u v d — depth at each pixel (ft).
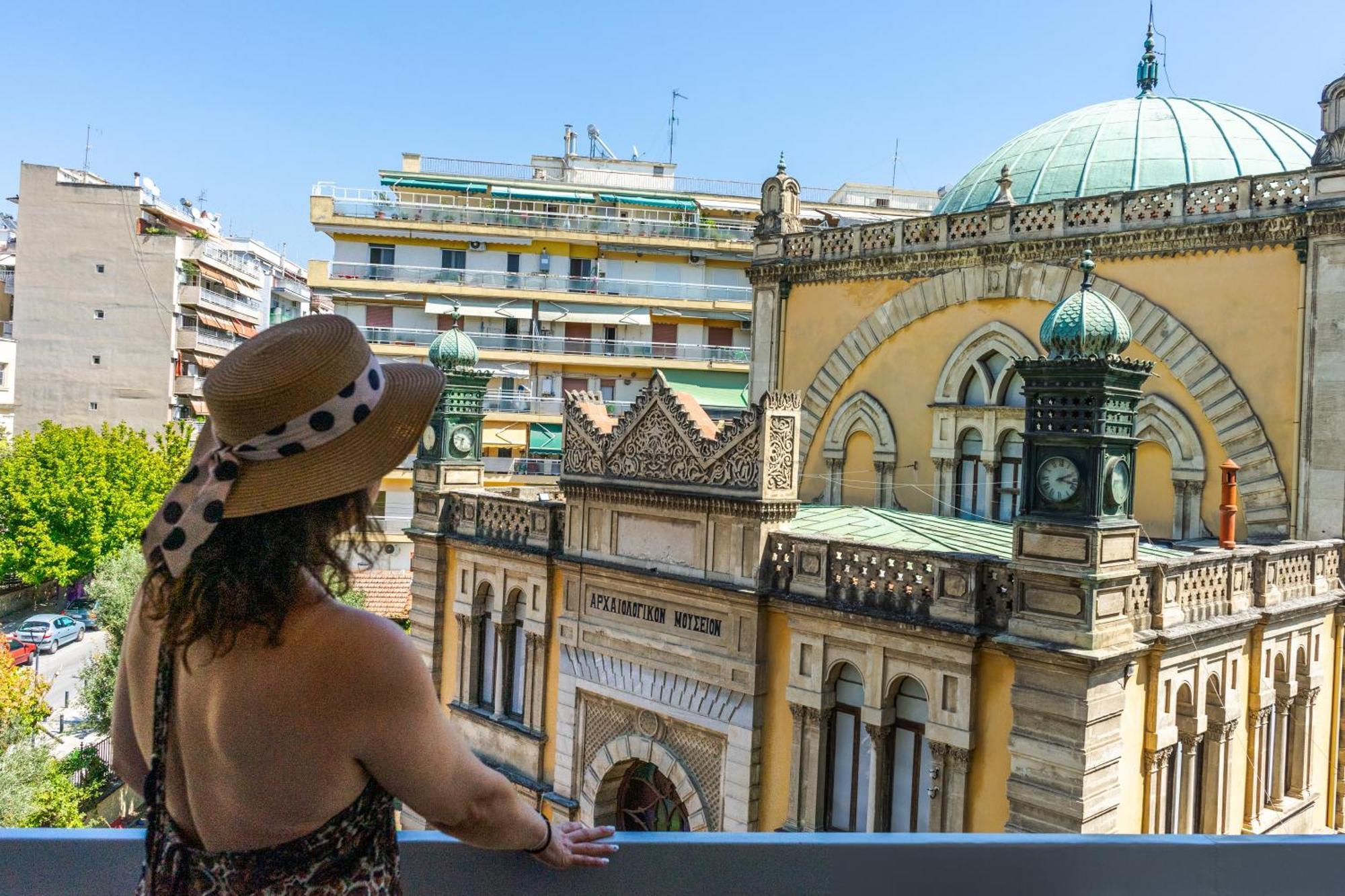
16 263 197.88
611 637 63.21
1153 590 47.24
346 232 176.35
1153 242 66.23
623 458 62.95
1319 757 59.72
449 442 76.95
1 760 82.94
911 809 50.57
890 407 80.23
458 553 75.00
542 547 68.23
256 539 8.36
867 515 69.46
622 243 182.91
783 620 55.11
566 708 66.28
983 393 75.10
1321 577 58.34
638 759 61.87
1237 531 63.05
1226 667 51.60
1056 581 43.93
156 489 172.86
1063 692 43.50
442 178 189.67
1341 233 58.23
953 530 63.98
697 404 60.54
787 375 87.71
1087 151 80.23
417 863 10.34
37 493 160.56
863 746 52.44
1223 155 76.18
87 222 199.00
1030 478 45.19
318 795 8.47
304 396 8.43
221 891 8.57
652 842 10.77
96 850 10.63
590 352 182.29
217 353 220.43
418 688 8.71
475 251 180.34
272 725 8.27
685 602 59.16
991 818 46.60
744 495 55.26
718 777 57.62
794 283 87.15
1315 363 59.36
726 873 10.82
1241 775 53.47
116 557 120.98
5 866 10.53
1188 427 64.75
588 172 209.46
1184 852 11.16
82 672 104.73
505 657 71.36
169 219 222.07
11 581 174.09
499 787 9.59
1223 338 63.46
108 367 200.03
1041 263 71.05
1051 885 11.11
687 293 186.39
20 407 198.39
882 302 80.43
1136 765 46.42
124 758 9.85
